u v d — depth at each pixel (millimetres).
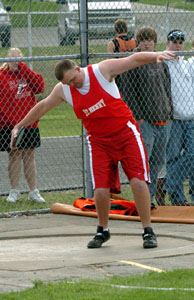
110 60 12984
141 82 17344
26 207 18500
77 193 20750
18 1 30953
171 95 18078
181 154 19547
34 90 18703
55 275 10688
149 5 31812
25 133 18609
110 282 9984
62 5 30969
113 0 25672
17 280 10336
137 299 9000
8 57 18359
